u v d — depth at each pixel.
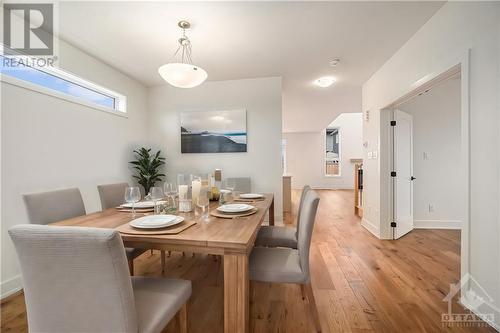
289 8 2.14
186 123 4.09
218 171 2.72
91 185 2.97
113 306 0.86
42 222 1.65
